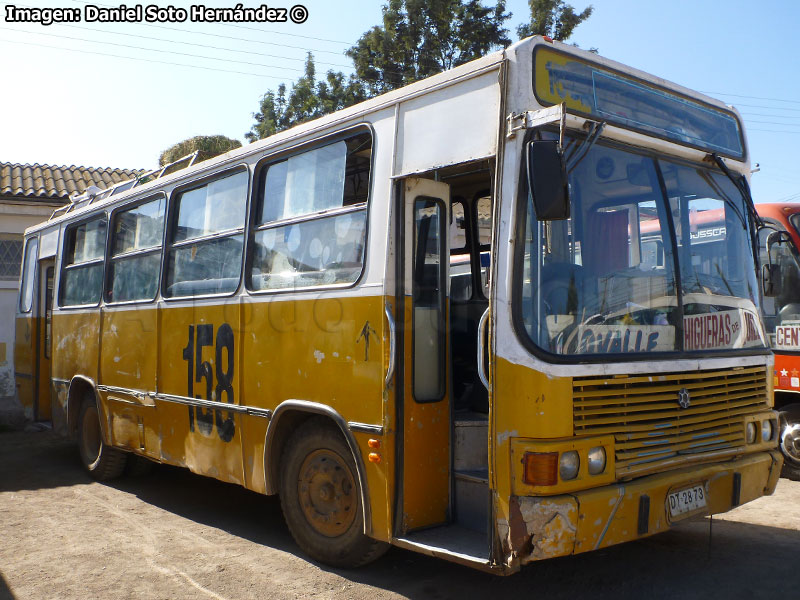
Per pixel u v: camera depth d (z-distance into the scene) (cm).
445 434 455
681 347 438
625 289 419
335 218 488
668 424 414
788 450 730
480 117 407
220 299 584
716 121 505
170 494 731
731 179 510
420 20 2298
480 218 610
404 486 432
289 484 514
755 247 518
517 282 382
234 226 589
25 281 1021
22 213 1374
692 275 458
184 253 650
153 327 676
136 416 703
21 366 1010
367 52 2356
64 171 1630
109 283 773
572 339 389
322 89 2498
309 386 489
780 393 750
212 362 590
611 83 434
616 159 432
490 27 2277
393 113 457
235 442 560
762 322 508
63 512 659
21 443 1029
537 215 361
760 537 541
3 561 520
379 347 438
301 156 531
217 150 1526
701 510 425
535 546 365
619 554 506
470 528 443
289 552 536
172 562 515
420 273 454
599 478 381
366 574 482
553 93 402
